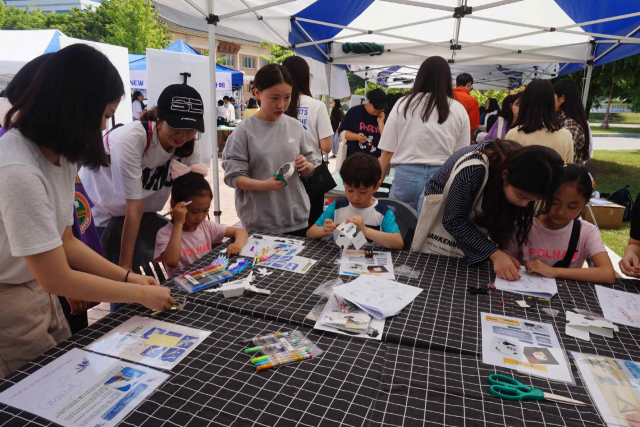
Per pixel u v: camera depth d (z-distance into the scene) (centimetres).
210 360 121
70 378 112
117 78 121
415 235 215
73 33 2969
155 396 106
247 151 252
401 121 305
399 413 103
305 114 317
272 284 172
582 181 189
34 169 116
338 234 207
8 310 144
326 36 675
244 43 3725
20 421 97
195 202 223
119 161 208
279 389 110
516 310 159
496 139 193
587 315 154
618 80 1028
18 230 112
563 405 108
